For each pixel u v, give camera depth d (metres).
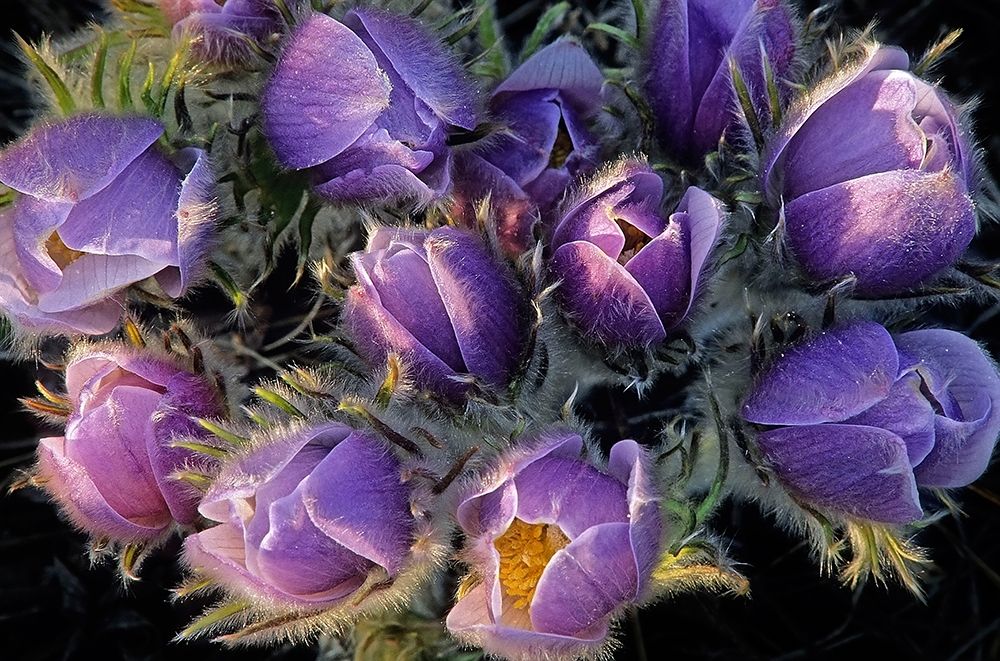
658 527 0.37
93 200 0.39
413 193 0.39
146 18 0.41
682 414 0.43
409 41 0.39
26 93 0.48
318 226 0.43
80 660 0.46
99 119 0.39
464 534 0.38
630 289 0.38
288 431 0.37
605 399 0.44
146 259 0.39
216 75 0.41
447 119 0.39
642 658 0.45
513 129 0.41
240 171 0.41
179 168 0.40
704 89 0.41
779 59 0.41
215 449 0.38
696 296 0.39
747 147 0.40
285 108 0.39
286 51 0.39
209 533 0.37
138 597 0.46
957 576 0.46
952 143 0.38
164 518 0.39
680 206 0.39
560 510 0.37
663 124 0.41
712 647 0.46
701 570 0.38
